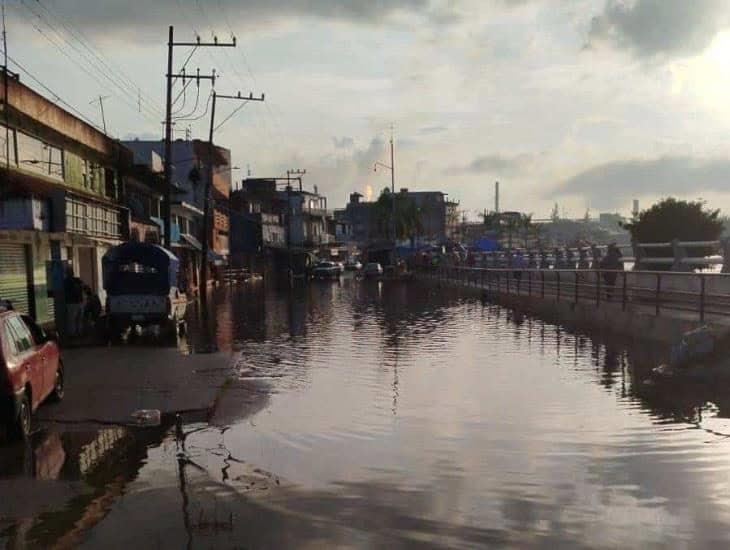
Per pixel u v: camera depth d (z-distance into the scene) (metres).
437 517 5.95
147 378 12.95
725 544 5.34
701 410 9.80
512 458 7.64
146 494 6.58
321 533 5.61
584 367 13.76
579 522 5.80
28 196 17.41
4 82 18.95
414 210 106.88
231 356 15.83
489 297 37.84
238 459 7.76
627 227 35.12
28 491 6.69
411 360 15.23
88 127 26.92
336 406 10.49
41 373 9.68
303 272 87.00
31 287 19.45
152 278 20.81
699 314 16.03
